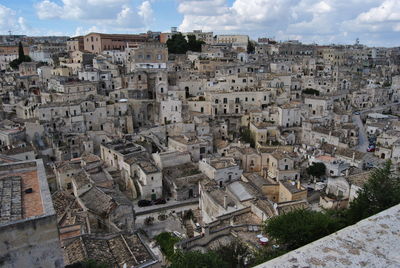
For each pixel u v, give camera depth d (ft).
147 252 134.82
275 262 27.91
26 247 64.34
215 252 126.72
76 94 414.00
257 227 159.33
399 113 526.16
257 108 417.28
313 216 135.13
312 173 283.18
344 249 29.09
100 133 350.43
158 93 431.02
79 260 123.13
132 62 535.60
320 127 377.50
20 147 291.38
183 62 587.27
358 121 460.55
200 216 230.68
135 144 315.37
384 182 139.95
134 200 267.59
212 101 414.41
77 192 226.58
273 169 282.15
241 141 365.61
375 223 32.68
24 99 441.68
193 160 315.58
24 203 73.72
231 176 267.59
